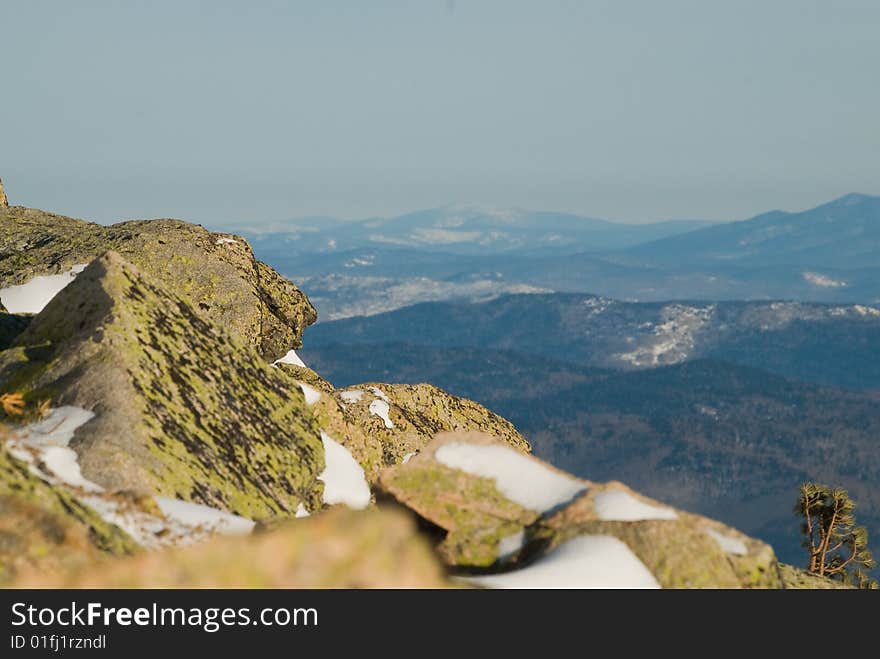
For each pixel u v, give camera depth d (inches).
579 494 1152.8
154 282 1775.3
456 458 1219.2
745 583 1033.5
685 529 1042.1
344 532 886.4
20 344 1669.5
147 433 1380.4
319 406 2027.6
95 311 1632.6
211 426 1556.3
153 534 1049.5
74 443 1301.7
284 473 1654.8
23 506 877.8
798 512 2317.9
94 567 853.8
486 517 1144.2
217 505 1386.6
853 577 2233.0
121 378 1453.0
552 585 944.3
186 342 1702.8
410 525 1133.7
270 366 1940.2
